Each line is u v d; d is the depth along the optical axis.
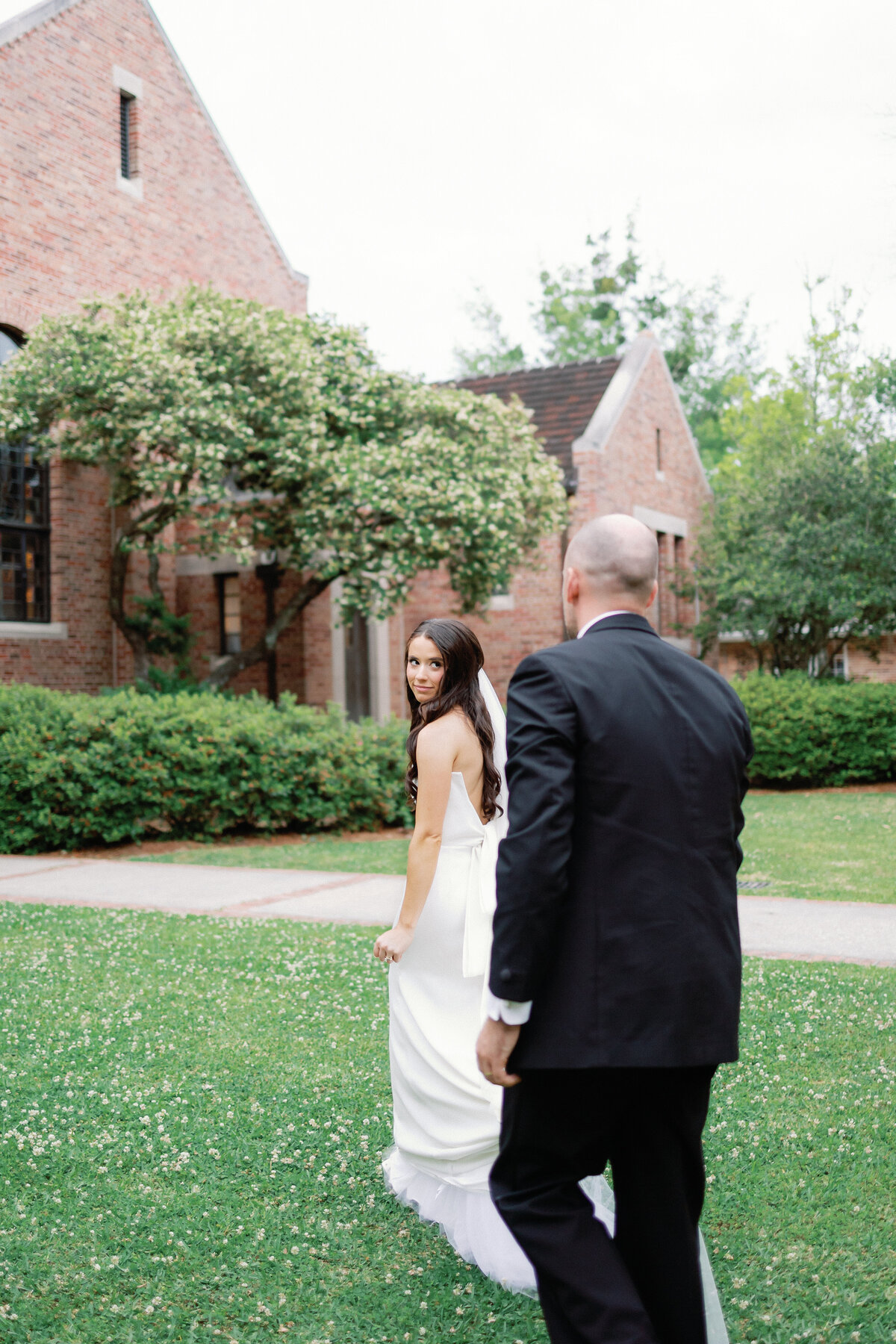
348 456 14.34
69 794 10.55
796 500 18.14
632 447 20.95
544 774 2.14
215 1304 2.78
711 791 2.28
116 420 13.73
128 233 17.81
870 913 7.25
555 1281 2.17
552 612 19.58
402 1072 3.15
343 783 11.88
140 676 16.08
